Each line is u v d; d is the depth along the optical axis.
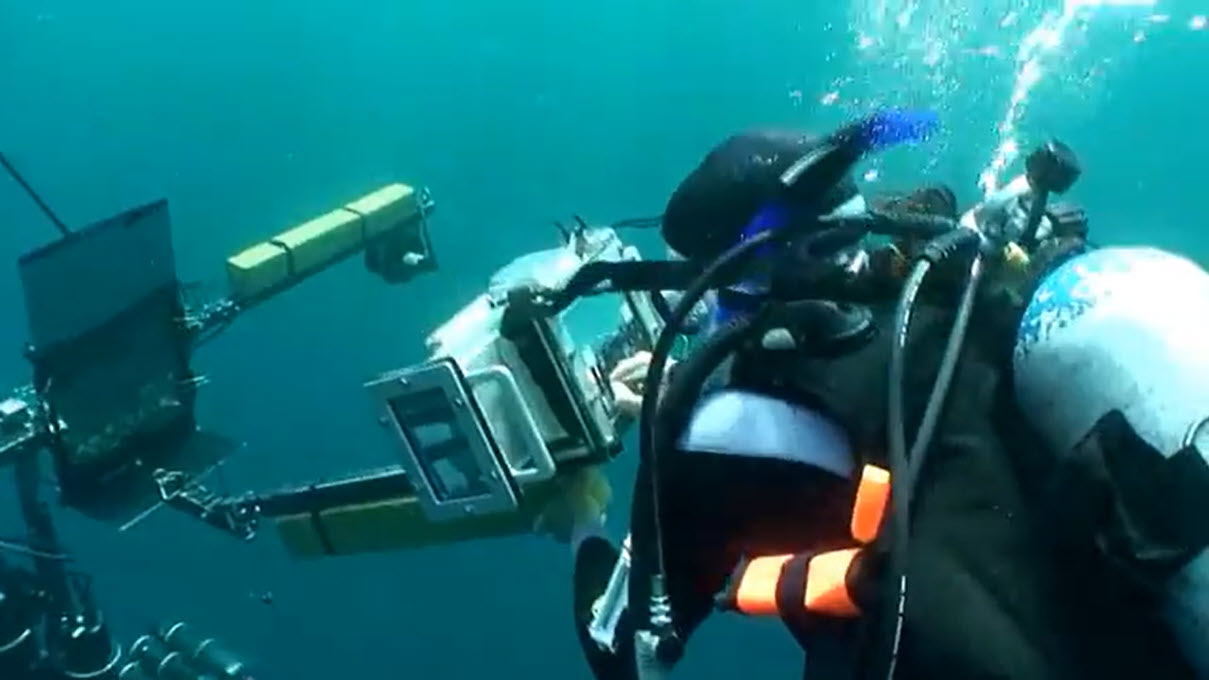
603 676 1.52
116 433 4.13
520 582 8.70
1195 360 1.08
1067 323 1.14
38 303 3.72
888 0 9.62
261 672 7.75
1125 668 1.07
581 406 1.99
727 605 1.22
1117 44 8.84
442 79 12.55
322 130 12.30
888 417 1.12
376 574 8.77
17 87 13.23
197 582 8.53
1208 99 8.16
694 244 1.40
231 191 11.80
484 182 11.38
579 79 12.18
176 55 13.50
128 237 3.92
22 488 4.47
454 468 2.03
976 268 1.21
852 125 1.25
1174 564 1.03
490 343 1.99
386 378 1.99
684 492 1.29
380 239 5.24
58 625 4.71
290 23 13.43
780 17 10.86
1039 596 1.08
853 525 1.10
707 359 1.26
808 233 1.25
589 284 1.49
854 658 1.13
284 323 9.84
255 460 8.80
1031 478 1.15
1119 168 8.11
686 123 11.31
